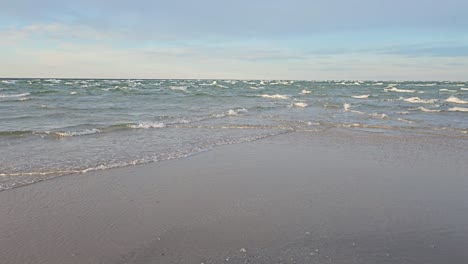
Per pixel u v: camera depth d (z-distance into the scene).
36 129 13.96
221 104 29.50
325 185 7.79
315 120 20.02
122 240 5.05
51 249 4.76
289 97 42.25
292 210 6.29
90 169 8.51
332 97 43.62
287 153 11.08
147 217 5.87
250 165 9.43
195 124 17.11
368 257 4.62
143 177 8.06
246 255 4.65
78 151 10.41
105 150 10.68
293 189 7.48
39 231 5.26
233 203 6.59
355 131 16.27
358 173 8.84
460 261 4.58
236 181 7.96
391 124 18.95
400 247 4.93
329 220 5.86
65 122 16.28
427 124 19.12
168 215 5.97
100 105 25.22
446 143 13.49
